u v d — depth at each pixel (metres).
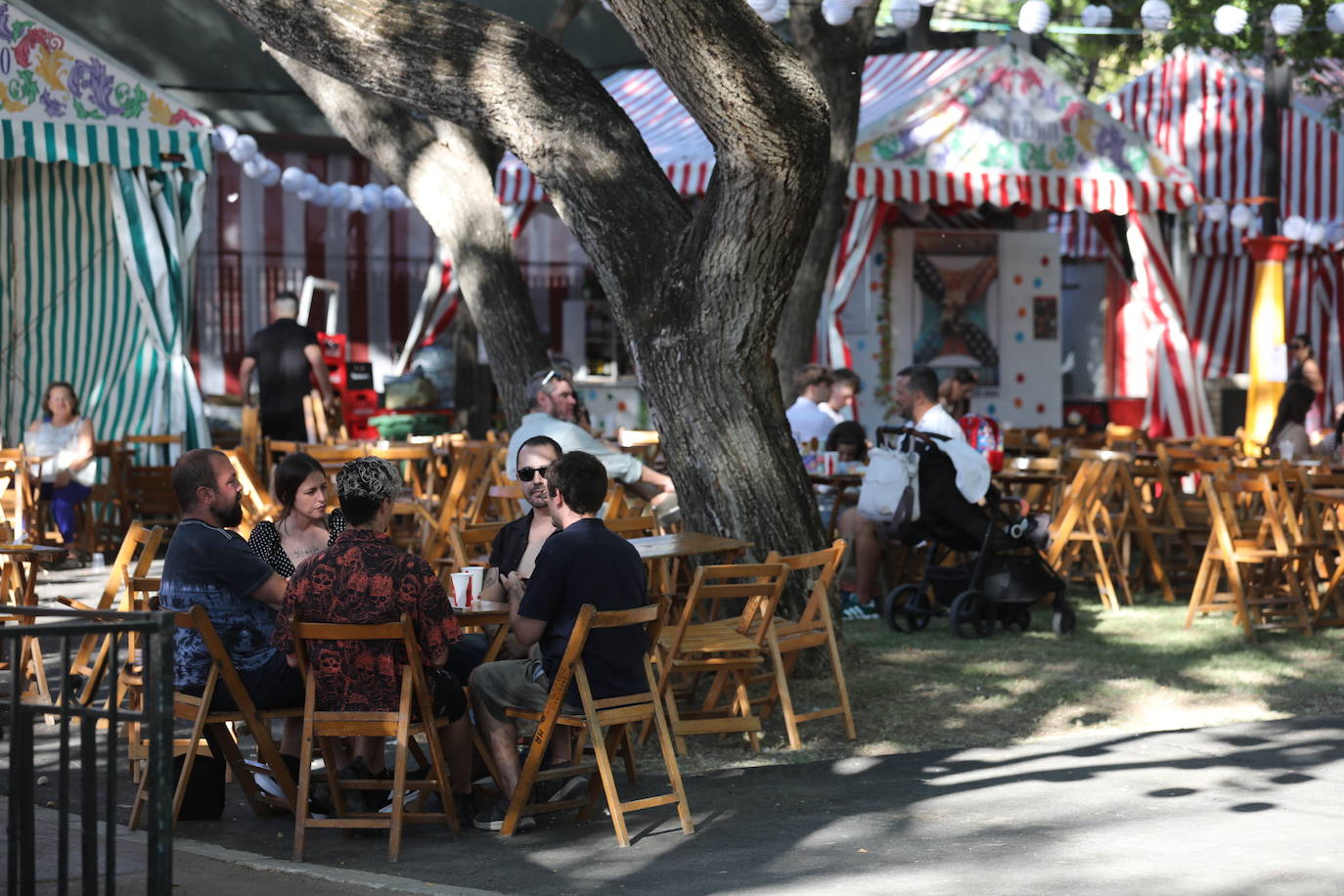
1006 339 25.52
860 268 22.53
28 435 18.55
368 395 25.77
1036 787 8.91
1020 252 25.47
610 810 7.84
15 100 18.88
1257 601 13.90
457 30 11.07
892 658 12.73
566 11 19.41
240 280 30.78
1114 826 8.04
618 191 11.27
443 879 7.24
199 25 29.55
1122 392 30.30
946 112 22.44
